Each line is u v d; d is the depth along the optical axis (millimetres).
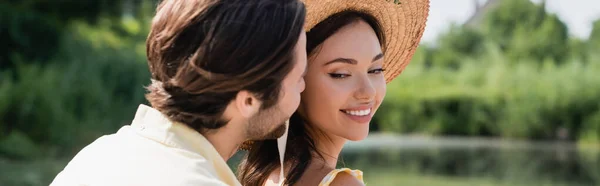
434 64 36781
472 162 14391
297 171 1566
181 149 1204
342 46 1551
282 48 1194
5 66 14219
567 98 21984
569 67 23906
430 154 16297
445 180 11094
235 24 1167
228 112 1237
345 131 1576
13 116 12070
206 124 1228
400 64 1905
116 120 14812
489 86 25188
